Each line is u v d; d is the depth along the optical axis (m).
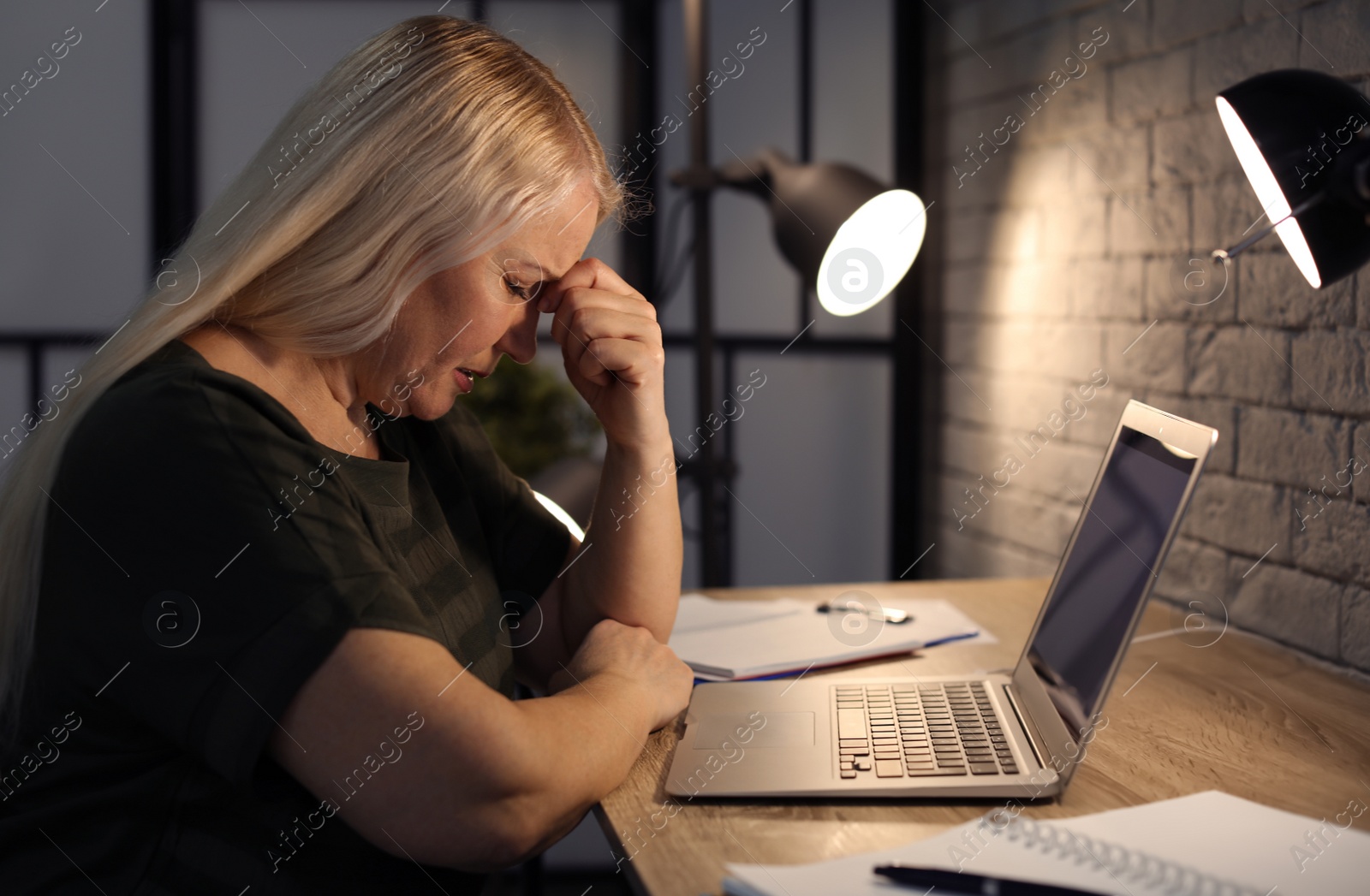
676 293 2.46
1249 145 0.91
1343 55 1.03
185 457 0.68
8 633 0.73
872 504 2.35
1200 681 1.01
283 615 0.65
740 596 1.33
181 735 0.66
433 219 0.78
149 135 2.33
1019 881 0.57
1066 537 1.66
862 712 0.88
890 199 1.42
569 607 1.07
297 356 0.82
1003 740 0.80
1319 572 1.07
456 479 1.03
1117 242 1.48
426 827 0.66
